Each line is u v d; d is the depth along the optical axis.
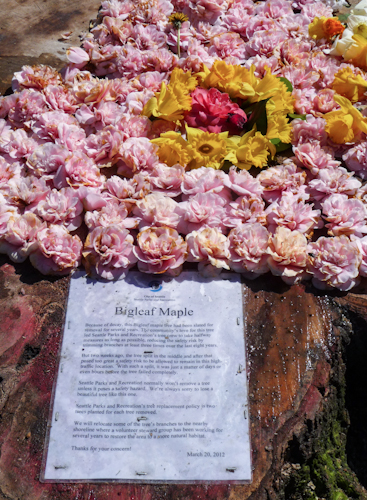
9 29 1.04
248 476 0.61
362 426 0.74
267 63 0.91
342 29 0.98
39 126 0.84
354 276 0.70
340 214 0.74
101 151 0.79
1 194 0.77
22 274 0.73
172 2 1.03
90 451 0.61
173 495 0.60
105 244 0.70
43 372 0.66
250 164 0.80
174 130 0.83
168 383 0.64
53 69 0.91
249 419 0.63
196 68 0.91
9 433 0.63
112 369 0.65
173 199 0.78
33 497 0.60
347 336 0.70
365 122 0.82
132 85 0.89
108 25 0.97
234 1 1.03
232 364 0.65
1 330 0.69
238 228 0.71
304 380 0.66
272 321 0.69
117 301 0.69
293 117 0.85
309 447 0.65
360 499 0.70
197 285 0.70
